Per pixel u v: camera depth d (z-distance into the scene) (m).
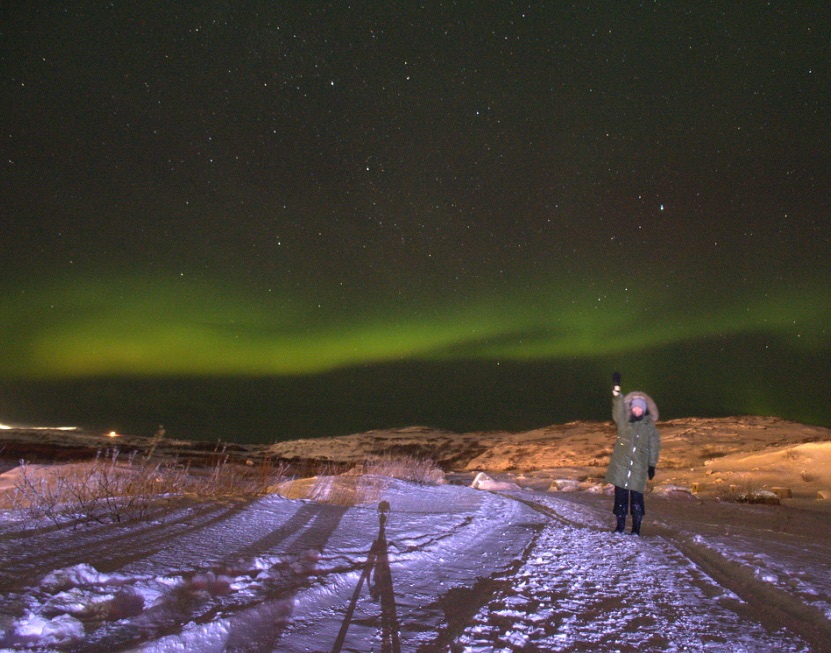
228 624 2.92
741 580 4.49
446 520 6.83
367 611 3.45
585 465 29.75
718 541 5.96
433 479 14.42
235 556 4.25
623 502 7.12
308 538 5.19
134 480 7.34
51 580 3.27
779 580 4.26
